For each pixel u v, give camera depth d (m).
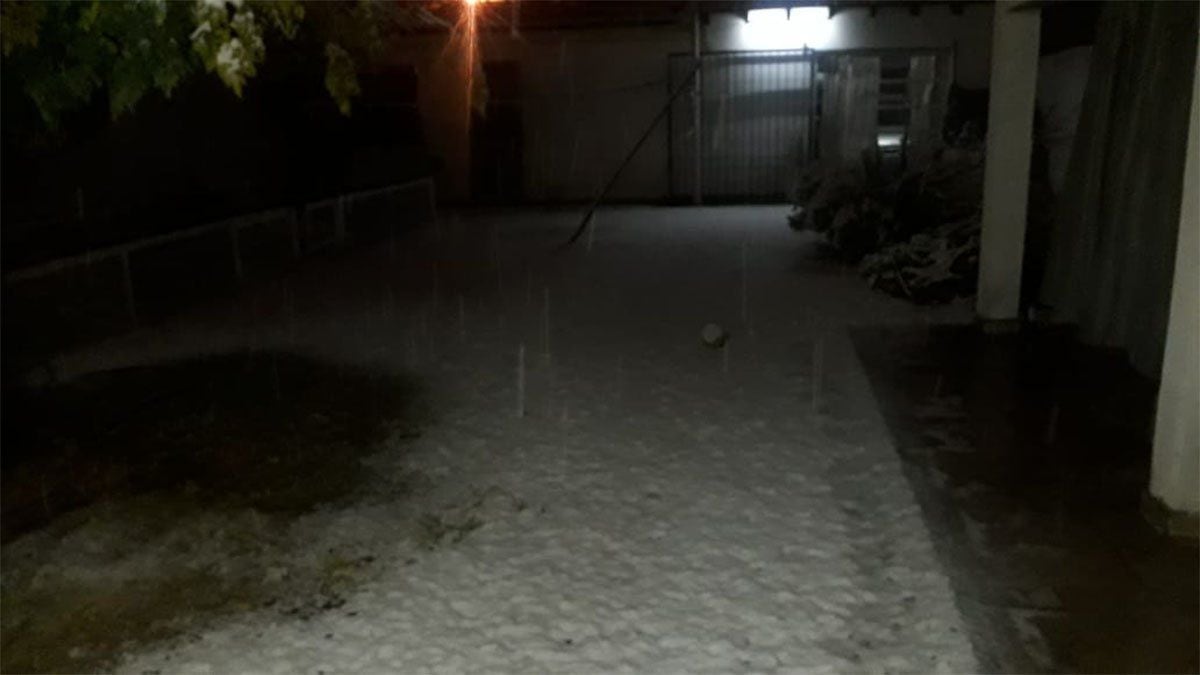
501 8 14.35
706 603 3.37
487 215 14.80
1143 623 3.15
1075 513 3.95
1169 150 5.34
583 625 3.25
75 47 3.89
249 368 6.55
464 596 3.47
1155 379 5.50
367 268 10.44
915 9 14.09
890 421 5.10
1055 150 8.97
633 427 5.17
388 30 8.22
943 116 13.89
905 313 7.59
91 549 3.94
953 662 2.98
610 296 8.61
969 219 8.62
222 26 3.48
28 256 6.80
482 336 7.27
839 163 10.73
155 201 8.88
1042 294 7.34
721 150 15.05
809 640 3.12
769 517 4.02
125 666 3.11
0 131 4.99
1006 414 5.15
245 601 3.49
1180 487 3.68
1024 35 6.38
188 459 4.89
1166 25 5.44
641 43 14.84
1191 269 3.54
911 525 3.89
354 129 12.88
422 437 5.12
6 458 4.93
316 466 4.75
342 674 3.02
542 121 15.38
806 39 14.45
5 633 3.34
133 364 6.72
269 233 10.21
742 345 6.78
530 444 4.97
